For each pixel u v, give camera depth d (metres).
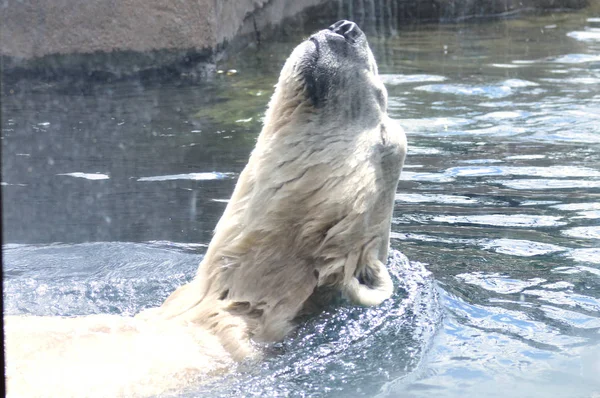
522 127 10.03
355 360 4.27
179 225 6.79
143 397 3.84
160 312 4.84
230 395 3.90
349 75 4.91
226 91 12.41
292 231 4.71
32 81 13.00
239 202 4.81
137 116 10.84
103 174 8.22
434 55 15.46
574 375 3.88
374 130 4.96
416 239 6.37
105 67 13.32
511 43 16.77
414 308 4.91
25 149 9.13
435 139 9.54
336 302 4.83
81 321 4.41
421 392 3.78
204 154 8.99
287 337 4.64
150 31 13.42
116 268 5.84
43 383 3.76
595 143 9.22
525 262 5.79
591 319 4.71
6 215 7.03
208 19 13.76
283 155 4.74
